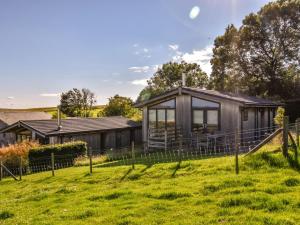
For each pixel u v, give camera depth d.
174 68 67.31
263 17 52.44
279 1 52.50
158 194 11.32
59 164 27.70
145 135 33.25
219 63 57.59
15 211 11.94
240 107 28.44
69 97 80.94
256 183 11.24
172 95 31.33
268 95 52.19
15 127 36.38
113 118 44.72
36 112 59.16
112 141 39.44
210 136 26.38
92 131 36.00
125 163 22.50
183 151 27.17
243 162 13.98
